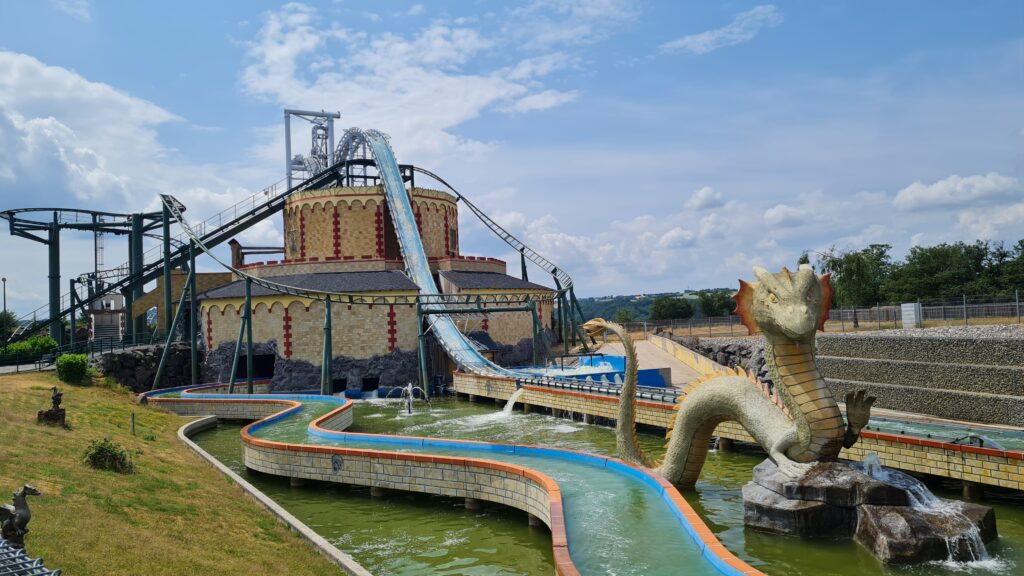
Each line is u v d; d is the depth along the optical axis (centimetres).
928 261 9575
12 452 2388
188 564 1634
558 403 4756
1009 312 5225
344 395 6619
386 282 7312
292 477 3052
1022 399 3372
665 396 4034
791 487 2023
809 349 1998
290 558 1877
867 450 2772
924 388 3997
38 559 1109
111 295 10262
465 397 6241
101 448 2470
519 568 2039
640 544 1745
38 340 6606
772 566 1844
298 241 8631
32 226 8206
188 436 4316
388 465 2820
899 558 1789
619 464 2553
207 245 8294
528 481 2377
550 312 9250
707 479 2847
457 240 9656
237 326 7031
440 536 2348
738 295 2075
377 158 9269
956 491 2588
